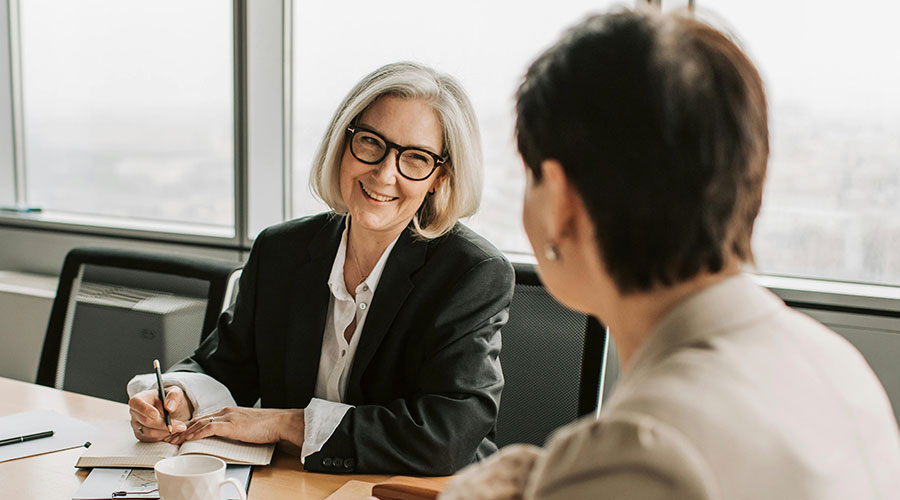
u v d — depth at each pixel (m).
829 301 2.26
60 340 2.13
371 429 1.47
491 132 2.65
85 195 3.51
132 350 2.06
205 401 1.63
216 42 3.10
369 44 2.82
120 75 3.33
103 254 2.16
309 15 2.89
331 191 1.69
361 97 1.61
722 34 0.62
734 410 0.53
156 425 1.50
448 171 1.65
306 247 1.78
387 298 1.66
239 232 3.04
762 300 0.63
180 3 3.15
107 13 3.32
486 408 1.54
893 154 2.25
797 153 2.32
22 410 1.72
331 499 1.30
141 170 3.35
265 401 1.77
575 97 0.62
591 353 1.75
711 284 0.62
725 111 0.59
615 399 0.60
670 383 0.55
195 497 1.18
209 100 3.15
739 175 0.60
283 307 1.76
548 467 0.55
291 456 1.51
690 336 0.60
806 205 2.34
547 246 0.67
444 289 1.65
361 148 1.61
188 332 2.01
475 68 2.66
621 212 0.61
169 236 3.15
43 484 1.36
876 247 2.30
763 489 0.52
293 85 2.95
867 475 0.58
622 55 0.61
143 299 2.08
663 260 0.61
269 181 2.99
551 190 0.65
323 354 1.71
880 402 0.64
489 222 2.70
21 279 3.36
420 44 2.74
